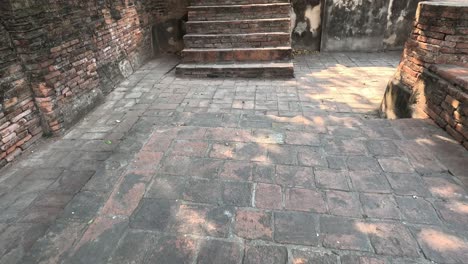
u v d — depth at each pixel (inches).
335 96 211.5
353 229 74.7
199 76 255.4
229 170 99.3
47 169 141.1
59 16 166.9
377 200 84.0
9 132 145.5
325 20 314.7
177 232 75.8
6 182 132.9
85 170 140.1
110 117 190.4
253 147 112.2
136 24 280.4
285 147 111.8
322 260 67.1
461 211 79.0
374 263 65.8
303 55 319.3
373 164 100.0
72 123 180.2
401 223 75.9
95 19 210.7
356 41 322.0
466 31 128.5
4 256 97.0
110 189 100.9
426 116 135.5
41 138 165.8
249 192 89.0
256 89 226.1
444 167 97.2
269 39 257.9
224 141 116.8
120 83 247.0
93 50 210.2
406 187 88.7
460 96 112.1
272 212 81.2
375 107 194.4
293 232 74.6
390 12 305.9
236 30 265.9
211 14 272.4
